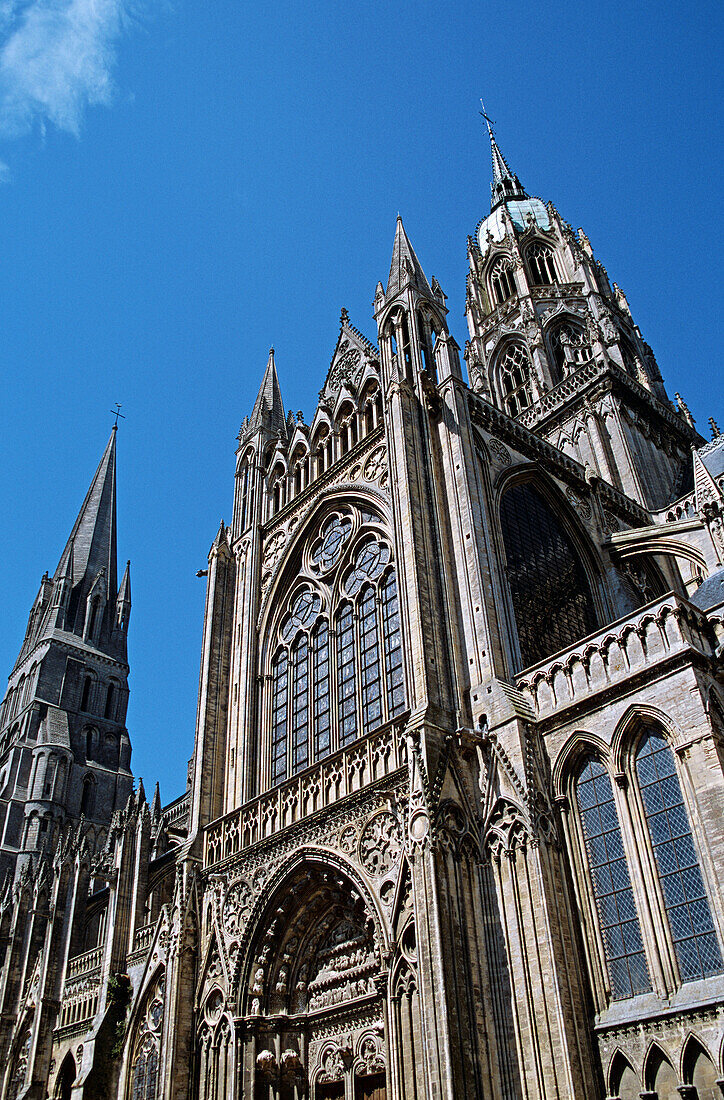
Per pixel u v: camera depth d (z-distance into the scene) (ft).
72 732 411.95
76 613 463.83
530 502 146.92
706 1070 81.35
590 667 105.50
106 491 522.47
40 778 380.17
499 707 107.34
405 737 106.93
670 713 95.35
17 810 371.15
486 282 267.39
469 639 115.75
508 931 95.71
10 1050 187.83
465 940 94.48
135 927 168.66
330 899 119.03
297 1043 116.37
